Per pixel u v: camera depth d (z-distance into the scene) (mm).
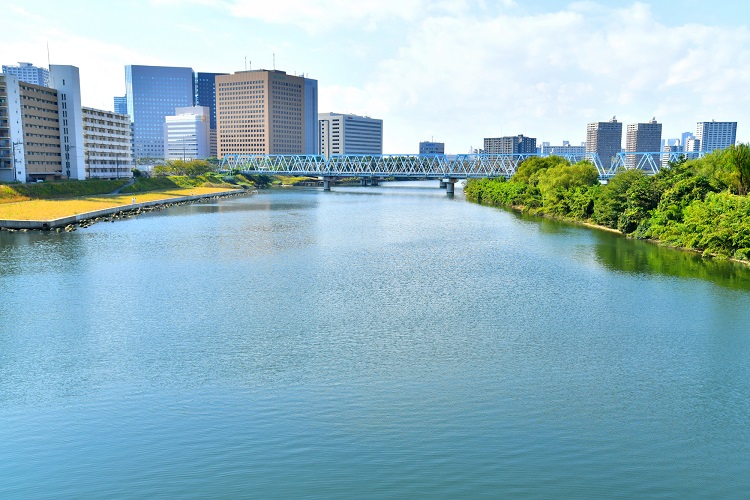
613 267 86938
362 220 156375
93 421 39344
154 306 66312
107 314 63125
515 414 40219
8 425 38812
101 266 89250
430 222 150375
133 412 40562
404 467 34156
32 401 42219
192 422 39188
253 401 42125
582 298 69125
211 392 43594
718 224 92875
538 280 78812
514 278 80250
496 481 32875
